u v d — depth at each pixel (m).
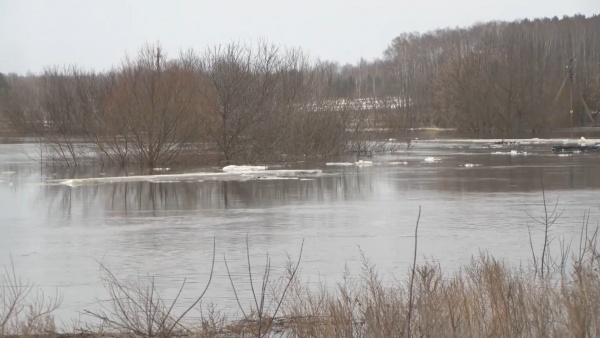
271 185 48.88
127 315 16.17
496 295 14.86
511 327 13.87
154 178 53.94
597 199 38.97
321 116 77.25
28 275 22.86
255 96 70.88
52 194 45.16
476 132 137.12
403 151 86.69
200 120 70.12
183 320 17.23
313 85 78.88
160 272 22.92
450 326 13.96
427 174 55.47
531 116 133.88
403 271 22.20
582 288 14.84
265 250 26.17
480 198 40.44
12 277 22.55
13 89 160.75
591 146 82.75
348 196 42.44
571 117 136.25
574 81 144.88
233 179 53.09
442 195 42.19
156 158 68.12
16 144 113.31
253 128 70.81
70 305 19.05
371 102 87.38
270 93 72.12
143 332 15.58
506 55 143.88
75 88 90.06
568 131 137.00
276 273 22.38
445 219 32.88
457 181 49.88
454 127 145.62
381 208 36.97
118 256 25.61
